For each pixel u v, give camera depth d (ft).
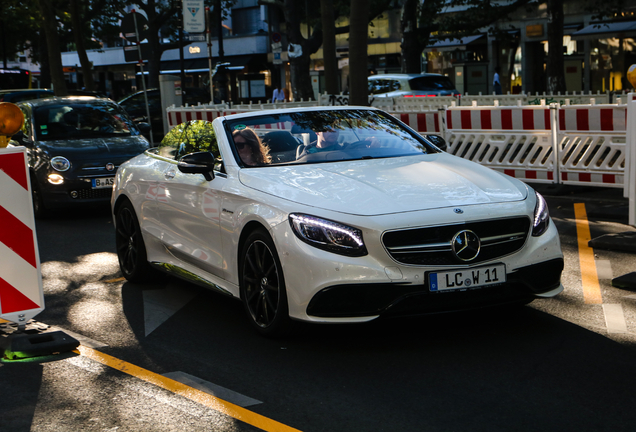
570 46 103.71
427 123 40.47
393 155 18.33
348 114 20.08
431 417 11.73
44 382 13.96
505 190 15.74
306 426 11.57
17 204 16.03
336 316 14.28
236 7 157.58
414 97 63.72
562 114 34.42
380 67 134.41
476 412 11.86
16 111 15.69
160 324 17.58
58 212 36.60
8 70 113.70
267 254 15.62
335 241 14.20
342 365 14.24
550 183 35.37
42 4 71.10
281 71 154.51
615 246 23.44
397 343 15.31
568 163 34.55
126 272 22.02
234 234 16.53
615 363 13.79
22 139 35.63
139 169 21.62
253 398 12.80
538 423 11.37
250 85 101.09
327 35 53.83
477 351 14.67
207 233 17.78
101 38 146.20
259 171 17.03
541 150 36.27
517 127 36.40
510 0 108.47
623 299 18.01
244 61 154.20
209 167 17.53
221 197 17.16
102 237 29.68
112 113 38.60
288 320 15.25
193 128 20.07
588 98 53.72
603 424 11.27
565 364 13.80
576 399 12.23
